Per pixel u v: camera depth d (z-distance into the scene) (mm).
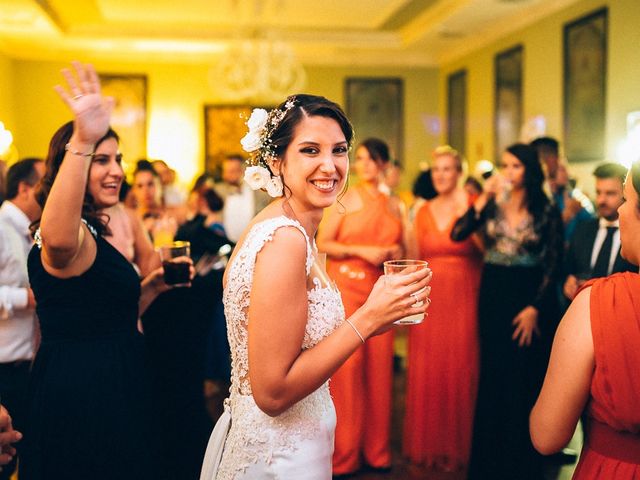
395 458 3766
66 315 1902
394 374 5383
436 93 11219
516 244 3174
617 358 1217
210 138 10922
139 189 4324
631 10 5832
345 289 3473
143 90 10852
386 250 3424
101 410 1899
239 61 10688
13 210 2676
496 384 3182
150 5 8688
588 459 1319
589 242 3359
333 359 1334
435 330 3559
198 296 2934
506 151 3193
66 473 1885
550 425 1325
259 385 1331
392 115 11180
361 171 3592
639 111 5699
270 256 1343
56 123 10633
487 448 3189
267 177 1489
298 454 1448
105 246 1965
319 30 9969
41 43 10031
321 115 1445
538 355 3152
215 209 4934
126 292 1993
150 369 2869
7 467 2570
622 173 3145
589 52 6535
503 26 8430
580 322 1283
